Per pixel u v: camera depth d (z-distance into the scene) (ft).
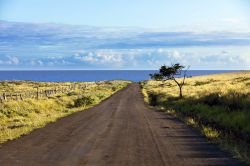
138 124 70.49
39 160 36.50
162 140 49.75
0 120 85.66
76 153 40.27
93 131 59.57
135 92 249.75
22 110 100.48
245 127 56.34
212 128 59.62
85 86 283.38
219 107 83.30
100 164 34.78
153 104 150.10
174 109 107.96
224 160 36.45
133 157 38.06
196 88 190.39
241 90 101.55
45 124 70.74
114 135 54.75
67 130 60.90
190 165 34.24
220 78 316.60
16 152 40.86
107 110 110.63
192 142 47.98
